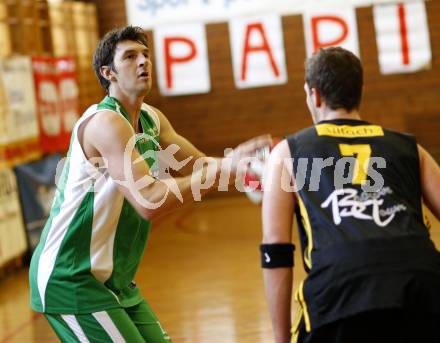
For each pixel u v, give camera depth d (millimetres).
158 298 18219
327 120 6801
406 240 6258
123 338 7801
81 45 33406
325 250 6250
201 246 25000
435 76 35594
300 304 6430
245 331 14633
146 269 22062
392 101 35844
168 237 27375
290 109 36188
